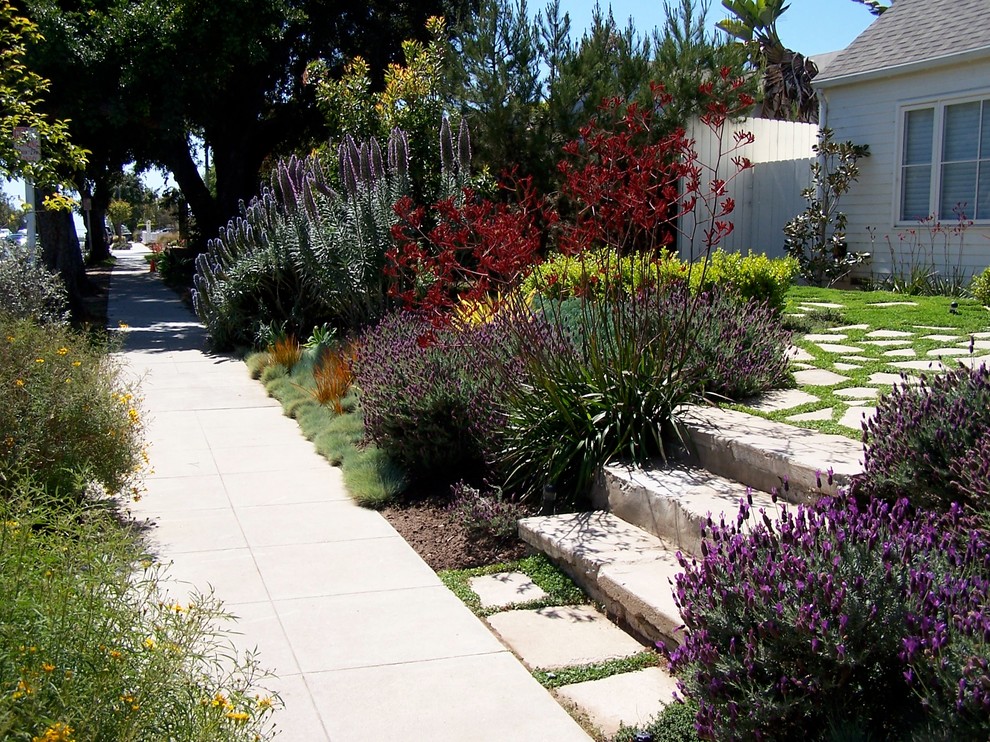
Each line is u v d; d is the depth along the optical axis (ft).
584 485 18.08
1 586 7.75
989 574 9.66
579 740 10.48
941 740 8.02
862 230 45.11
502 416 19.27
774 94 69.92
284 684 11.76
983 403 12.53
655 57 45.73
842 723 8.80
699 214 47.78
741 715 8.94
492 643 13.00
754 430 17.33
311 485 21.18
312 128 81.00
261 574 15.61
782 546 9.98
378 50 77.51
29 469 16.03
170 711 7.77
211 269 43.45
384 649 12.78
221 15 51.62
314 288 38.58
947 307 31.14
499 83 45.01
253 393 31.96
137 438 21.54
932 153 41.47
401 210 24.76
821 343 26.45
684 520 14.89
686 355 18.69
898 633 8.73
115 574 9.14
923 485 12.27
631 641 13.15
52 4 48.78
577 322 21.06
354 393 27.17
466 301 22.74
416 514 18.93
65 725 6.72
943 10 43.14
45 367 17.51
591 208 21.53
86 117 50.16
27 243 38.19
